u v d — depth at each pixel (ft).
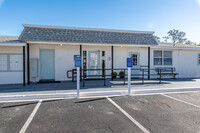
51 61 29.63
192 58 37.63
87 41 26.11
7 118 10.93
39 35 23.86
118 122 10.37
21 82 25.50
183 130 9.23
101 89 19.98
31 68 26.66
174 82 27.20
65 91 18.53
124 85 22.99
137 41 28.76
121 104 14.60
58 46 29.58
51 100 15.79
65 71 29.96
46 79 29.50
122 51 33.35
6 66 24.94
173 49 35.99
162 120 10.76
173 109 13.23
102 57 32.22
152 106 14.05
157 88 21.01
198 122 10.44
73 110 12.73
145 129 9.33
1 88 20.51
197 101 15.89
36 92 17.87
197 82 27.43
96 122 10.34
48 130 9.12
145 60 34.73
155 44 29.50
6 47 24.90
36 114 11.75
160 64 35.55
